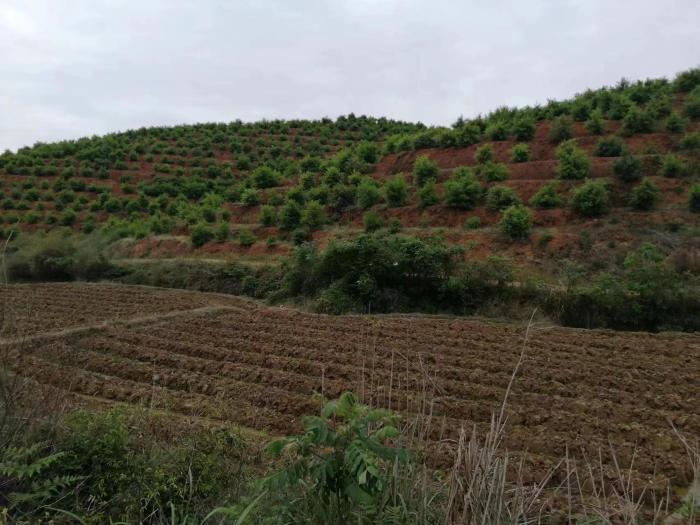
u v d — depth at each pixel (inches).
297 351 445.4
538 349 464.8
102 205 1659.7
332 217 1101.7
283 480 124.1
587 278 641.0
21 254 1042.1
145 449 185.3
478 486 131.6
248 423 287.6
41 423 178.7
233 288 860.0
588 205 831.1
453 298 644.1
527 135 1130.7
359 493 117.6
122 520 153.6
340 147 2148.1
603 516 144.5
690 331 539.8
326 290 677.9
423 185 1082.1
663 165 912.3
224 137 2353.6
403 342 487.5
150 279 957.8
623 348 470.9
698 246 714.8
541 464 239.9
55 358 261.4
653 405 328.5
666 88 1234.0
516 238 816.3
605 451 256.5
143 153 2197.3
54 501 158.1
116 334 495.5
